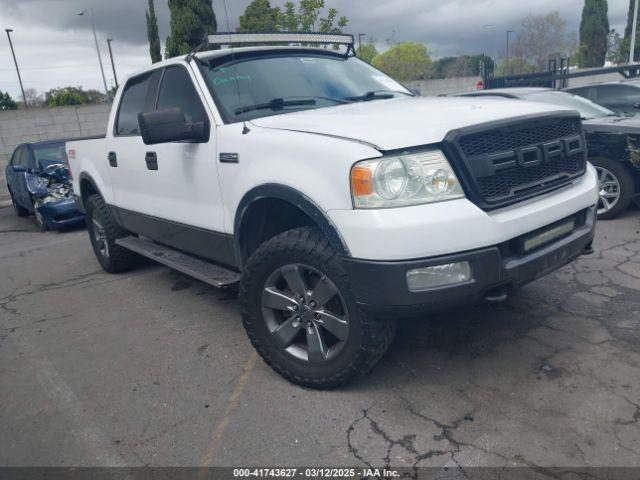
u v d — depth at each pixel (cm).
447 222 262
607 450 253
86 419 320
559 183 316
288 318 334
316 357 314
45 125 1530
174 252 468
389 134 276
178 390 342
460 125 277
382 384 324
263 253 318
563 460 249
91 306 511
